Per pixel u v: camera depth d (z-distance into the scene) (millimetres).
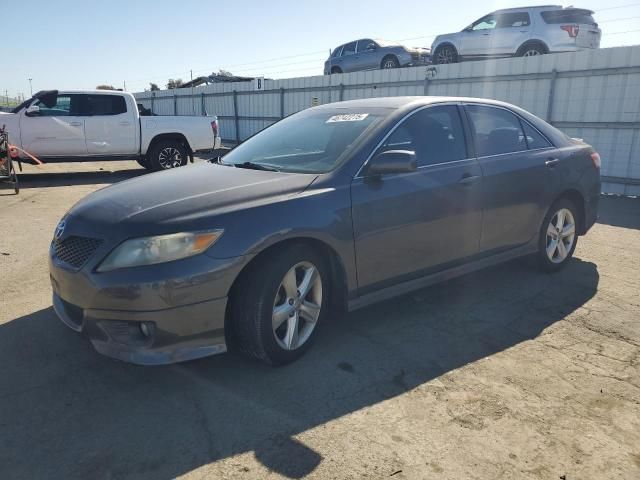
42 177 12742
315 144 3891
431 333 3811
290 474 2363
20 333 3746
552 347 3602
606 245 6305
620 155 10086
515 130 4738
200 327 2916
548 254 5031
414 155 3395
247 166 3891
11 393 2998
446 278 4156
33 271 5184
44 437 2615
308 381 3145
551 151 4926
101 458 2469
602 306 4324
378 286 3701
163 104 28594
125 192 3408
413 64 17219
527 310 4238
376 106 4129
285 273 3150
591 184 5254
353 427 2703
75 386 3076
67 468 2400
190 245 2848
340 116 4176
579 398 2979
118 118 12461
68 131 11922
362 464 2428
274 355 3186
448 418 2781
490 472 2381
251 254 2973
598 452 2523
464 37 14008
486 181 4238
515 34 12922
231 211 3008
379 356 3457
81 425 2715
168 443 2578
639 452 2529
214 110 24062
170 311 2818
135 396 2982
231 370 3266
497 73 11750
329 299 3613
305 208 3205
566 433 2664
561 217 5090
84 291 2922
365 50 18328
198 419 2770
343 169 3492
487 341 3688
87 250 2988
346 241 3391
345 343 3641
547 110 10969
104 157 12531
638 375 3236
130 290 2787
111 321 2885
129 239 2861
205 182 3430
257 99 20828
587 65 10234
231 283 2949
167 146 13273
